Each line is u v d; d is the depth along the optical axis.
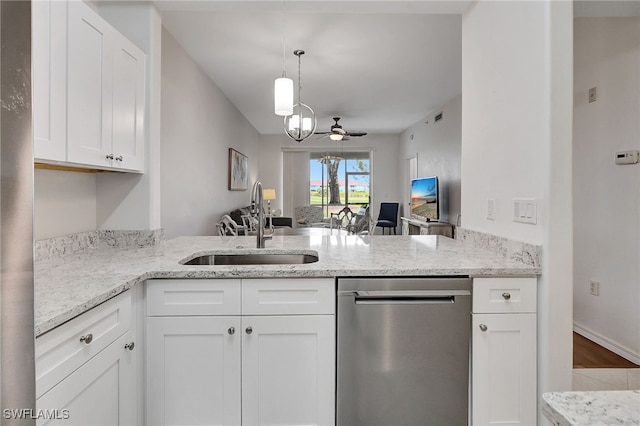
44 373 0.95
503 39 1.88
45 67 1.32
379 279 1.55
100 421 1.22
